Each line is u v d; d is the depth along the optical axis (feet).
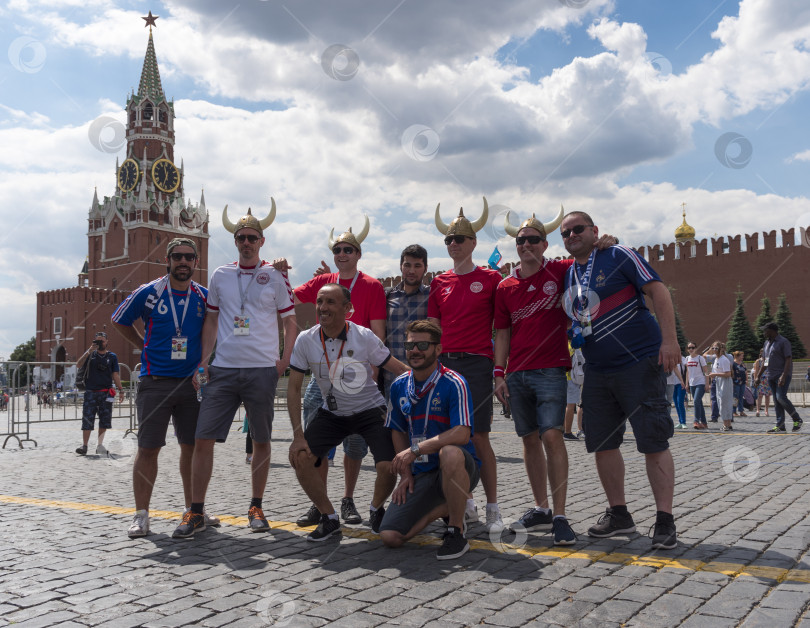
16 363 33.50
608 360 11.84
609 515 12.13
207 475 12.85
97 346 28.94
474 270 13.87
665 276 153.07
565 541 11.29
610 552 10.91
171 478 20.48
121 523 13.70
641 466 21.11
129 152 262.26
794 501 14.82
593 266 12.08
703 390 36.63
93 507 15.56
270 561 10.73
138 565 10.52
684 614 8.05
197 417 13.58
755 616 7.91
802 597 8.50
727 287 145.18
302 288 16.21
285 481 19.74
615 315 11.81
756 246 142.00
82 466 24.18
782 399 33.65
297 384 12.67
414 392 11.89
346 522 13.64
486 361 13.47
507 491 17.16
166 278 13.53
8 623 8.05
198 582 9.62
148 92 263.90
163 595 9.05
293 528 13.12
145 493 12.74
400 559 10.78
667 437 11.45
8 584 9.56
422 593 9.02
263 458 13.20
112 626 7.93
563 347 12.55
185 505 14.37
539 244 12.63
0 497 17.11
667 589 8.96
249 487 18.52
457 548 10.76
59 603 8.75
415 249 14.61
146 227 248.93
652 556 10.57
